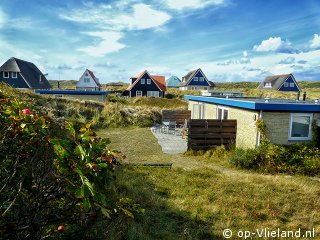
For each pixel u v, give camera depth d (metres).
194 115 21.16
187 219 6.18
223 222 6.12
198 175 9.45
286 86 72.81
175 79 106.25
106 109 23.27
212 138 13.86
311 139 12.38
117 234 4.74
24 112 2.57
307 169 10.57
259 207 6.96
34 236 2.62
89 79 68.50
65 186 2.53
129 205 3.35
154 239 5.31
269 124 12.01
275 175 10.15
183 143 16.06
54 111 19.94
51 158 2.70
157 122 24.25
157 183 8.42
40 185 2.65
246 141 12.93
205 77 76.31
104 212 2.13
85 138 2.34
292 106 11.88
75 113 21.42
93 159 2.24
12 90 17.30
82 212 2.78
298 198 7.58
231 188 8.16
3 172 2.86
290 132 12.24
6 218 2.51
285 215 6.67
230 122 13.91
